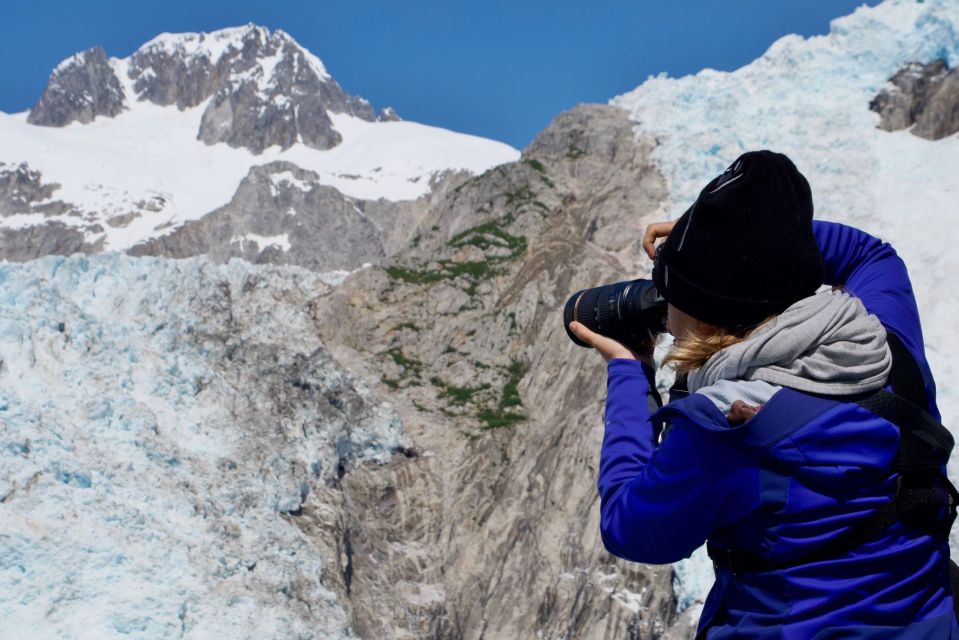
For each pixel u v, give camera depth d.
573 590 44.84
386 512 49.88
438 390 56.78
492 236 65.00
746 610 3.54
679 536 3.62
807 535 3.38
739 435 3.43
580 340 4.37
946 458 3.48
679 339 3.86
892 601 3.36
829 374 3.43
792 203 3.62
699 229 3.65
